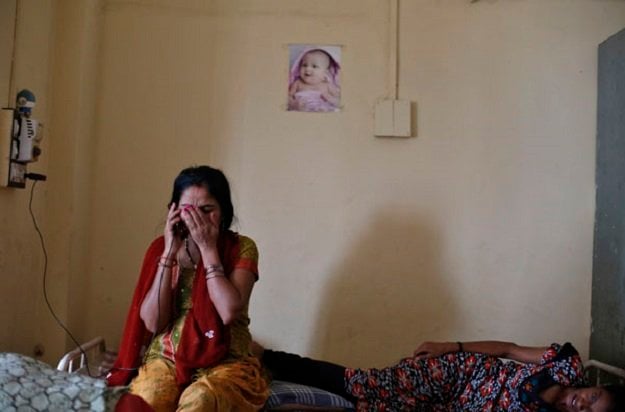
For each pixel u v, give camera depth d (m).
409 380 2.19
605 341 2.47
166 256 1.87
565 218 2.61
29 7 2.30
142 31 2.65
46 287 2.46
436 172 2.62
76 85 2.50
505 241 2.61
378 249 2.61
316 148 2.62
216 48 2.65
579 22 2.63
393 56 2.63
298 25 2.64
